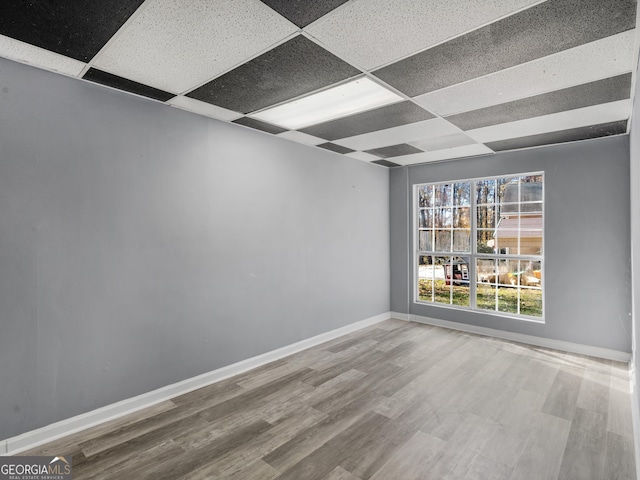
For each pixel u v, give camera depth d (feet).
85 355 7.61
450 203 16.06
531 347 12.91
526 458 6.67
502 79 7.40
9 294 6.66
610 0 4.84
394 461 6.59
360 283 15.42
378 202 16.49
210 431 7.55
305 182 12.77
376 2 4.91
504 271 14.48
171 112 8.98
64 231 7.30
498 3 4.94
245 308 10.78
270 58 6.55
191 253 9.42
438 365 11.21
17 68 6.72
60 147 7.23
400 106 8.95
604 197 11.80
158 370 8.80
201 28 5.56
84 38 5.86
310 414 8.25
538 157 13.02
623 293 11.50
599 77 7.28
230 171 10.33
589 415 8.20
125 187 8.17
